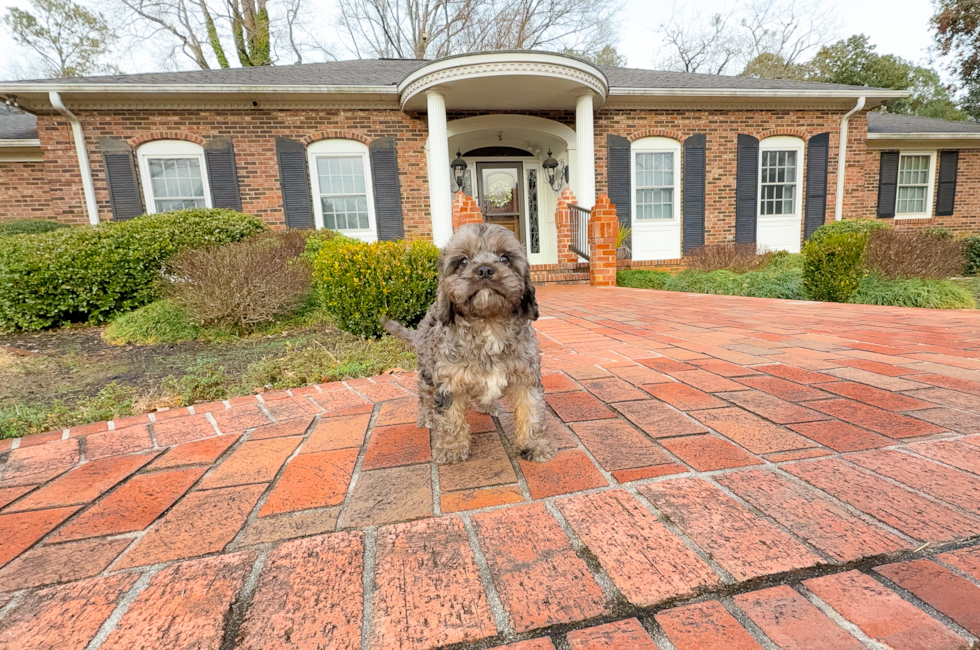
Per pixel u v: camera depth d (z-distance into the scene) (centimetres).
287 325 622
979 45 1941
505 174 1291
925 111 2477
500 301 181
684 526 138
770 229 1273
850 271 705
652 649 96
